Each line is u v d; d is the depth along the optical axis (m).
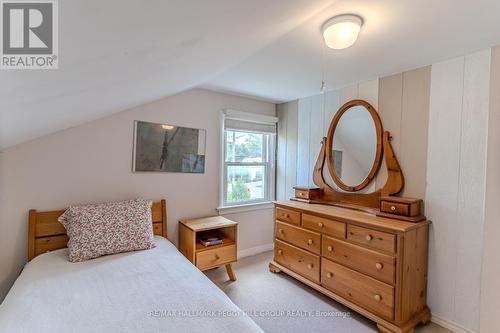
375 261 1.82
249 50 1.63
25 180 1.93
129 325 1.11
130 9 0.61
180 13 0.73
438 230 1.90
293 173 3.18
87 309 1.22
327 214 2.14
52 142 2.03
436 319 1.90
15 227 1.91
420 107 2.01
